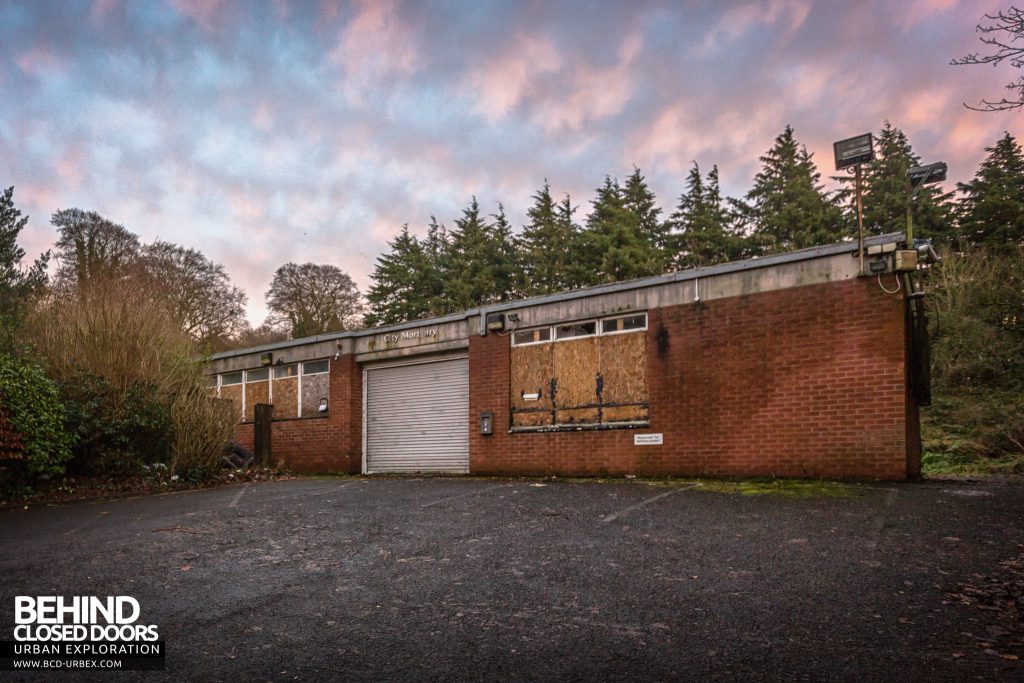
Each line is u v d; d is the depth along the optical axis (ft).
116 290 43.16
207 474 42.80
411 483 39.29
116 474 39.09
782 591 14.94
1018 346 61.62
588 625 13.17
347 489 36.47
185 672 11.34
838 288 33.14
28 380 34.45
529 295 111.65
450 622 13.60
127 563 19.16
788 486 30.27
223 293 106.83
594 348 41.24
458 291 115.34
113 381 39.78
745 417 35.19
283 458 58.80
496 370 45.29
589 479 37.99
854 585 15.19
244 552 20.35
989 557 17.02
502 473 44.09
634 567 17.35
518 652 11.86
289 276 128.36
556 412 42.32
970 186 95.04
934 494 26.20
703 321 37.09
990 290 65.57
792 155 120.16
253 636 13.04
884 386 31.50
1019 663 10.85
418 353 51.44
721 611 13.76
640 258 107.96
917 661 11.02
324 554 19.89
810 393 33.42
